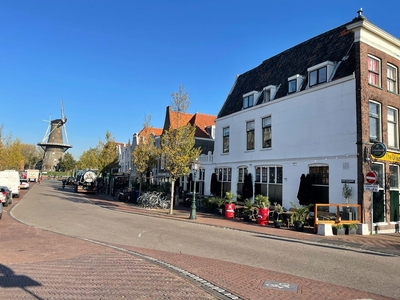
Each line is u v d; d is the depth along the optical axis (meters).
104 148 48.97
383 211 16.98
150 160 31.77
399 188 18.11
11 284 6.12
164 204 26.39
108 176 47.97
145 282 6.46
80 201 31.19
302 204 18.61
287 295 6.12
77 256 8.59
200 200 26.81
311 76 19.73
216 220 18.84
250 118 24.81
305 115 19.72
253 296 5.98
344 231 15.12
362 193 15.88
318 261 9.30
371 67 17.66
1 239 10.88
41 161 116.75
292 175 20.27
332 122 17.89
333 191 17.39
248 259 9.23
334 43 20.11
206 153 37.09
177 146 21.61
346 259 9.73
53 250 9.30
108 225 15.63
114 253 9.01
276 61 25.39
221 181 28.27
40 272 6.98
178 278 6.80
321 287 6.75
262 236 13.78
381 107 17.56
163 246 10.80
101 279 6.59
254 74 27.59
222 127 28.58
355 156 16.41
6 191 23.66
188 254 9.61
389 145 18.03
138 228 14.86
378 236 15.07
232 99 28.77
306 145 19.41
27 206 24.16
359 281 7.36
